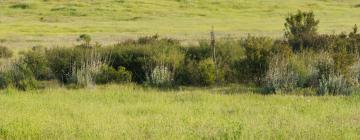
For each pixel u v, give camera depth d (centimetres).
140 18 9869
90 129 1285
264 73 2336
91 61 2458
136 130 1280
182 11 10856
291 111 1570
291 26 3888
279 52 2417
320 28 6756
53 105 1691
